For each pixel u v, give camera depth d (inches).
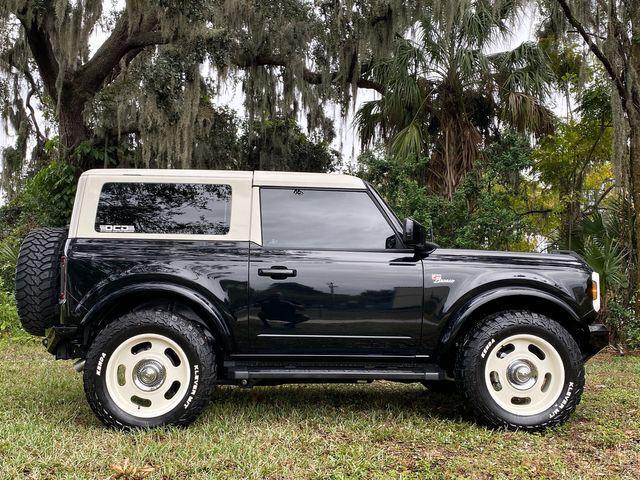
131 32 503.5
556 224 457.7
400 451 143.9
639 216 353.7
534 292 167.8
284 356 165.6
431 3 453.1
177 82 467.2
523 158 375.2
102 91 525.0
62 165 524.7
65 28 468.8
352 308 165.2
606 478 128.4
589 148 446.9
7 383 212.5
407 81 467.5
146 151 482.9
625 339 342.0
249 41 526.0
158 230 166.2
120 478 122.3
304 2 514.3
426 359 169.3
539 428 162.7
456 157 464.8
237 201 170.2
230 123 613.6
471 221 366.6
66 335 157.9
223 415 173.0
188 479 123.1
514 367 165.5
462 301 167.3
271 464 130.8
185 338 157.6
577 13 349.7
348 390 218.5
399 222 175.2
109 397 155.5
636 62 349.4
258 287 163.2
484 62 460.8
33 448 137.4
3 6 450.3
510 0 420.2
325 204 173.3
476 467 133.6
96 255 160.2
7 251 416.5
